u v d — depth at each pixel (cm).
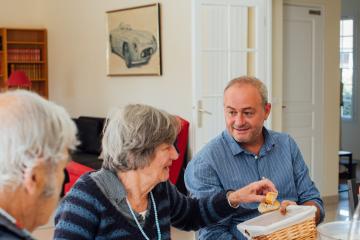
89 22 759
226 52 567
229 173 239
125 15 680
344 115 1049
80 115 795
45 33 864
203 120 564
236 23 570
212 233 230
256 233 170
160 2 626
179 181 566
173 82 614
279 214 188
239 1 565
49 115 111
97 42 744
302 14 638
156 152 169
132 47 672
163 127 169
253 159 243
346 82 1045
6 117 106
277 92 607
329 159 668
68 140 115
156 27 631
